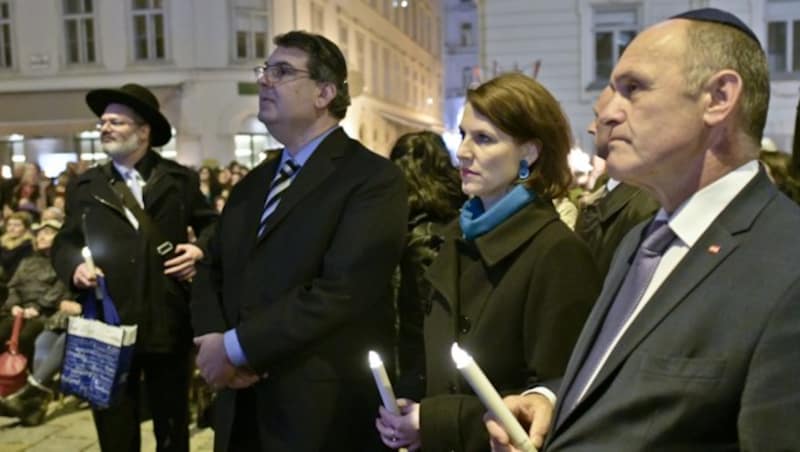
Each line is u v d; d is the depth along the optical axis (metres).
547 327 1.68
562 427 1.22
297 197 2.28
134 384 3.38
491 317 1.75
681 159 1.14
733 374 1.02
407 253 2.62
